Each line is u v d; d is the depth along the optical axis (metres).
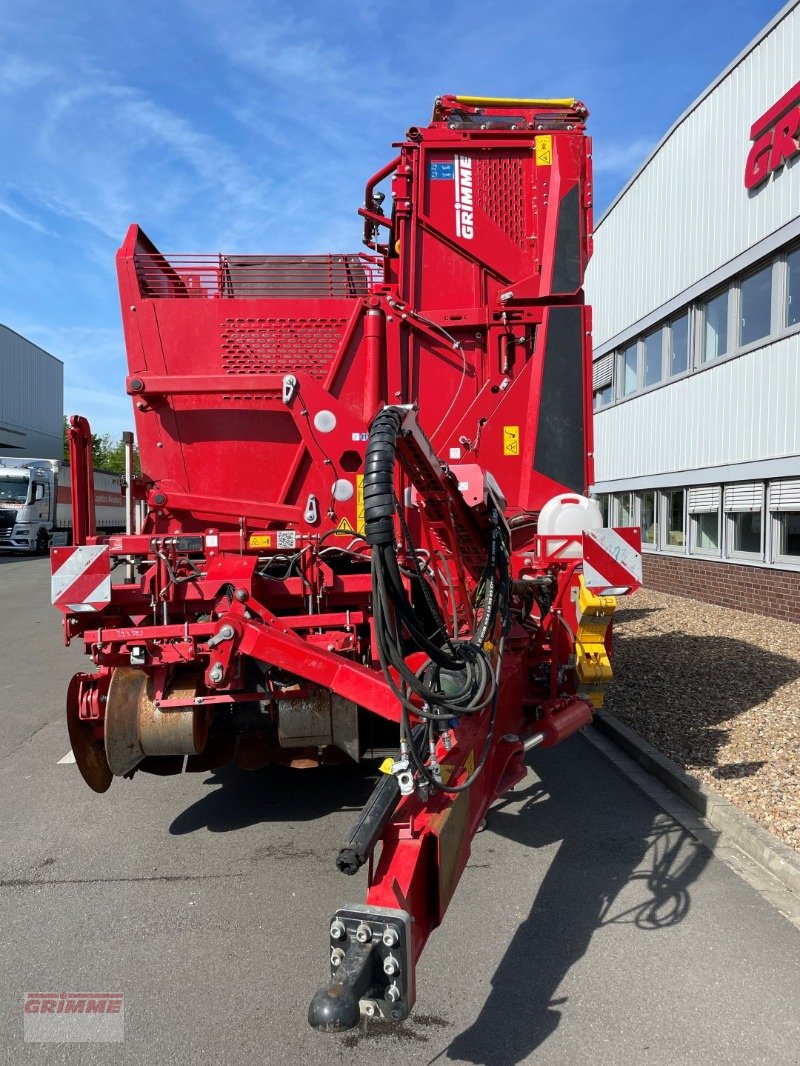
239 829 4.39
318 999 1.74
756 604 10.41
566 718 4.13
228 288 4.95
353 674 3.59
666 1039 2.54
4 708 7.38
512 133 5.05
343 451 4.75
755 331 10.33
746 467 10.43
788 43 9.17
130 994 2.83
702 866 3.82
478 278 5.04
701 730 5.73
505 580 3.57
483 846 4.09
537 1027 2.61
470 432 4.98
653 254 13.39
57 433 56.88
